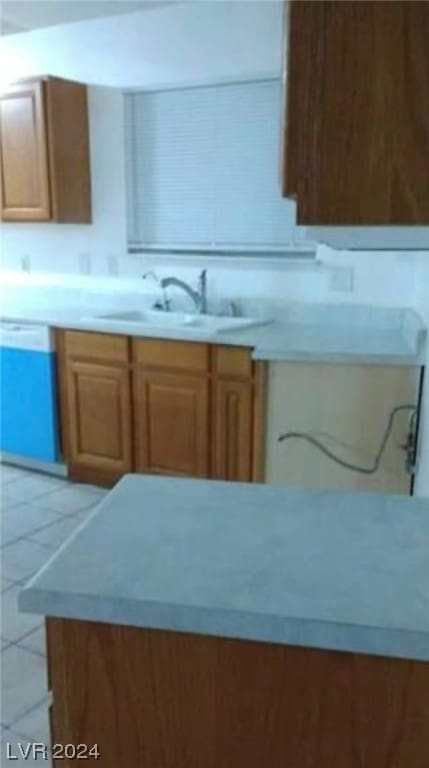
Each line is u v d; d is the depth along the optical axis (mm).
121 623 818
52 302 4230
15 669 2094
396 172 714
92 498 3461
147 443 3383
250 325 3344
